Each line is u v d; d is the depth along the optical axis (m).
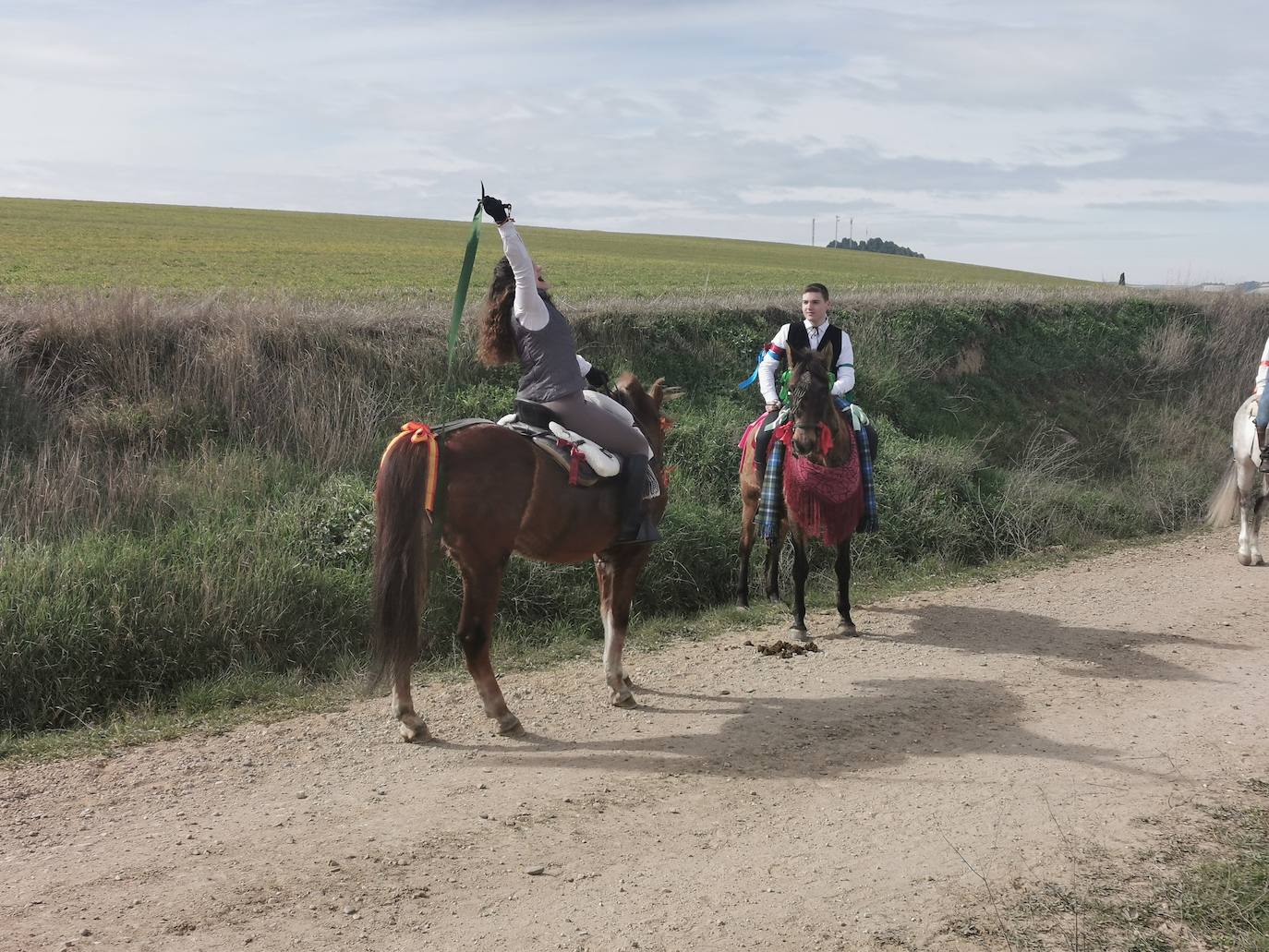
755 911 3.79
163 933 3.53
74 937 3.48
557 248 44.72
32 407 9.00
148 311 10.32
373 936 3.56
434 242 40.69
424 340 11.43
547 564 8.07
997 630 8.00
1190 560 10.61
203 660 6.48
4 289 13.30
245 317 10.77
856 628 8.00
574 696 6.32
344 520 8.01
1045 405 16.06
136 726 5.69
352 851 4.19
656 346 13.42
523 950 3.51
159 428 9.23
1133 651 7.36
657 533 5.92
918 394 14.95
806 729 5.75
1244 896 3.92
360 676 6.58
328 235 40.84
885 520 10.61
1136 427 16.09
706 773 5.12
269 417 9.68
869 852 4.27
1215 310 19.41
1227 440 16.02
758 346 13.93
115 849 4.20
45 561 6.54
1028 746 5.52
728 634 7.87
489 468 5.17
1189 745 5.54
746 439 8.59
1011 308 17.55
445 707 6.04
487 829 4.43
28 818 4.50
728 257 48.44
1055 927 3.71
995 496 11.95
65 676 6.00
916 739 5.63
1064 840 4.39
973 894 3.93
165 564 6.95
